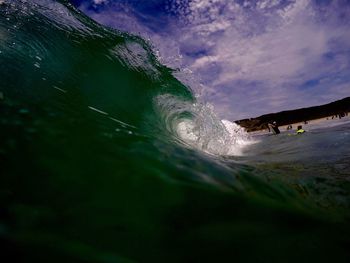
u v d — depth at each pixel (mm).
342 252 1156
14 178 1078
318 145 4539
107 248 927
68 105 2080
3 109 1516
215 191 1397
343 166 2631
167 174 1447
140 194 1229
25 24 3221
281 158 3334
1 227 821
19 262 731
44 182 1116
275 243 1144
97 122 1933
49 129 1501
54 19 3762
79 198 1104
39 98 1937
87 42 3820
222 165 1979
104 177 1269
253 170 2164
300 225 1297
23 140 1313
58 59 3086
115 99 3074
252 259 1056
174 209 1199
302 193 1754
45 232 882
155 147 1841
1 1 3305
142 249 975
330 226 1333
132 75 3904
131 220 1077
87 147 1471
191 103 4547
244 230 1182
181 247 1033
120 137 1790
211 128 4488
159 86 4219
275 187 1724
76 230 949
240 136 8188
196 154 2148
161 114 3596
